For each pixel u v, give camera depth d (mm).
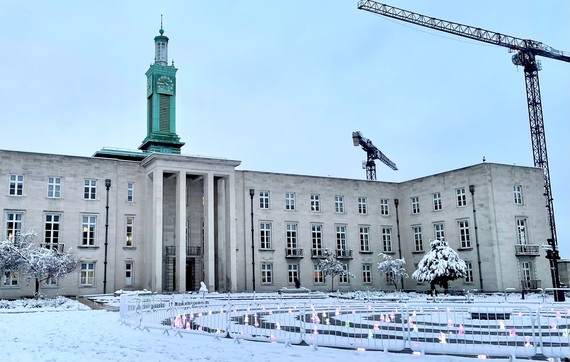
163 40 69562
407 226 64312
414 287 62250
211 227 52656
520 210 55781
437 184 60656
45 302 38469
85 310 35031
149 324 21797
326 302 39188
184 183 52281
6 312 32719
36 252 42219
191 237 55656
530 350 13375
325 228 60938
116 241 51875
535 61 85812
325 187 62062
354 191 63562
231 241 53281
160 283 49406
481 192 55312
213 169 53812
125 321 23734
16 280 47156
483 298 44094
